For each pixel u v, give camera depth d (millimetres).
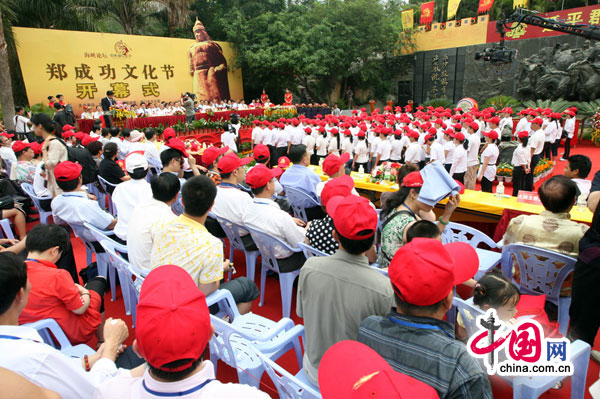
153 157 6562
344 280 1614
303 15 21281
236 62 20891
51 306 2098
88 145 5664
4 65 10516
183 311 1035
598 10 16125
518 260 2688
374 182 5305
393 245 2400
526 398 1771
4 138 6535
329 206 2279
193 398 1062
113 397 1149
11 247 3207
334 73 22547
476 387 1144
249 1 21766
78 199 3332
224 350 2025
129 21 17688
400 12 24078
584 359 1863
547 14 17531
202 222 2420
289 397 1588
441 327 1281
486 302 2045
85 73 16219
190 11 21062
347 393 926
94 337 2945
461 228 3330
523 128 10211
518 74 17844
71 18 15789
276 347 1874
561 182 2475
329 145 9945
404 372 1237
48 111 13836
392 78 24125
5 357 1188
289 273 3029
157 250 2301
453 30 20734
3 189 4926
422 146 8266
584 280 2312
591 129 13312
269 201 3088
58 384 1267
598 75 14953
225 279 3830
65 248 2303
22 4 14430
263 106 17906
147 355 1021
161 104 16234
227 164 3459
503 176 8273
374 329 1359
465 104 18578
